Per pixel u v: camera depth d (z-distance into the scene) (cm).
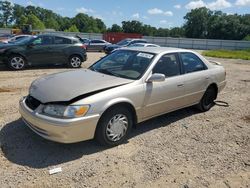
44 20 12050
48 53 1214
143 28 11625
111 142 453
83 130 409
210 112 668
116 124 452
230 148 482
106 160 417
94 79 470
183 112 653
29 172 378
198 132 541
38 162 402
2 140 459
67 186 354
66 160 411
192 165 418
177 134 525
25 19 9038
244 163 434
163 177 384
